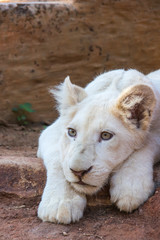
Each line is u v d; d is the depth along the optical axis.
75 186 4.65
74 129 4.72
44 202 4.78
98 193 5.01
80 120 4.71
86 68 9.78
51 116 9.91
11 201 5.30
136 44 9.83
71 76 9.76
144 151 5.00
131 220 4.70
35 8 9.27
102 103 4.88
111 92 5.18
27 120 9.84
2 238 4.47
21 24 9.23
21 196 5.31
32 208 5.16
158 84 6.23
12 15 9.16
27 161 5.76
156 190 4.88
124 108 4.70
